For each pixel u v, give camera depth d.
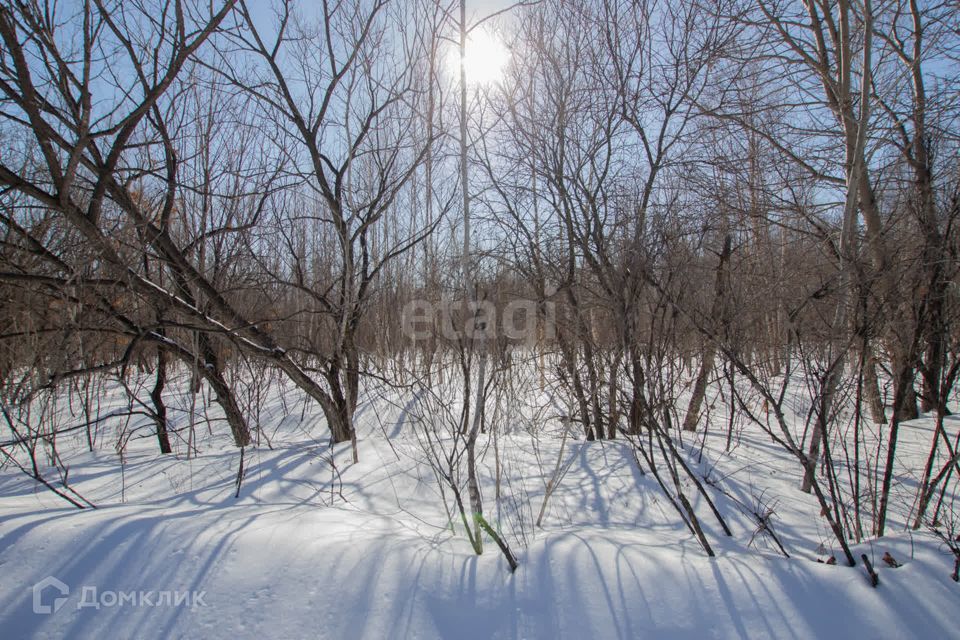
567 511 3.35
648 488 3.65
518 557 2.42
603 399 4.72
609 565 2.28
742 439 5.07
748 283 5.09
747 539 2.80
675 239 3.78
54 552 2.41
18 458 5.64
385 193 6.12
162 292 4.35
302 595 2.17
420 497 3.58
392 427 5.41
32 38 3.38
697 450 4.57
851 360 3.55
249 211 5.95
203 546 2.45
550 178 5.09
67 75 3.56
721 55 5.22
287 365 5.00
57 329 4.20
